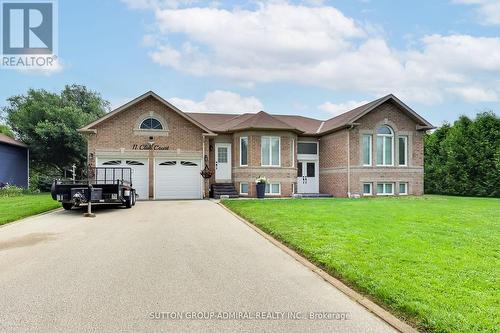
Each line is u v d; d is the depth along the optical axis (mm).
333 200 18609
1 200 19469
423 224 10344
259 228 10680
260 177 23078
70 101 43719
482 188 24469
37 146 34406
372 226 10000
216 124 26172
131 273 6297
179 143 22094
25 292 5336
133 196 17531
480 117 25281
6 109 41875
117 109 21172
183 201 19891
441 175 27547
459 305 4527
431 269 5984
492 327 3939
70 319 4398
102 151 21109
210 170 23922
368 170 23391
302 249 7559
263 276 6168
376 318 4500
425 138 30328
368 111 23094
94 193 14461
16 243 8805
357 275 5742
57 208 16266
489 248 7453
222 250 8055
